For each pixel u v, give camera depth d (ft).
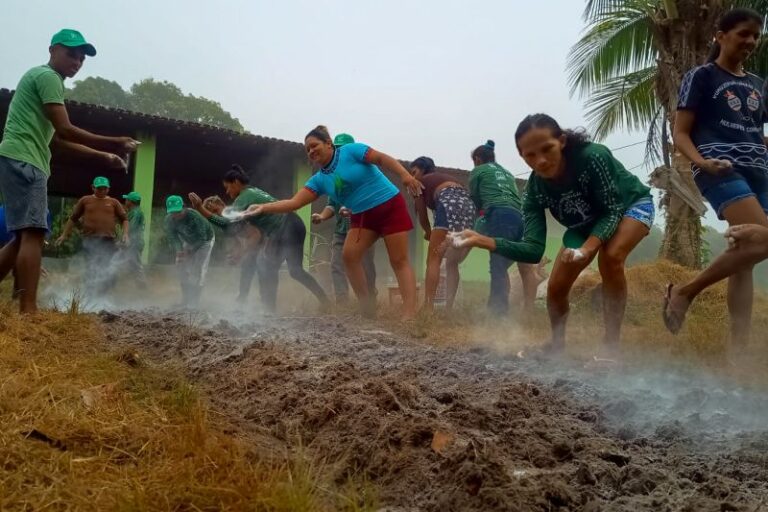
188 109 131.23
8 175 13.48
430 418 7.80
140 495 5.25
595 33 42.06
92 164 49.70
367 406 8.02
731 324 13.60
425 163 22.66
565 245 12.98
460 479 5.99
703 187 13.42
